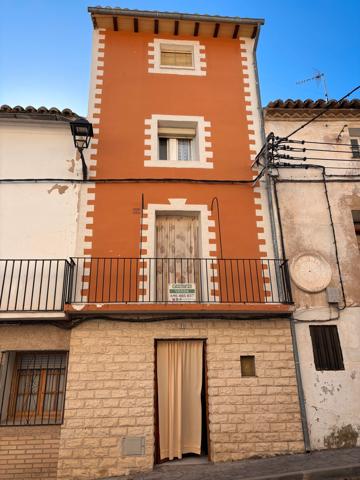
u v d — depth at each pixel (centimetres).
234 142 914
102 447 655
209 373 718
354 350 765
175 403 718
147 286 765
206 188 857
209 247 810
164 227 848
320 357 756
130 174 850
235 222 838
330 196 883
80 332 709
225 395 708
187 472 630
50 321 716
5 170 830
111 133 884
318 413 716
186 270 820
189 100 947
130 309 696
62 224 796
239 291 754
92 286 752
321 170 903
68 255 774
